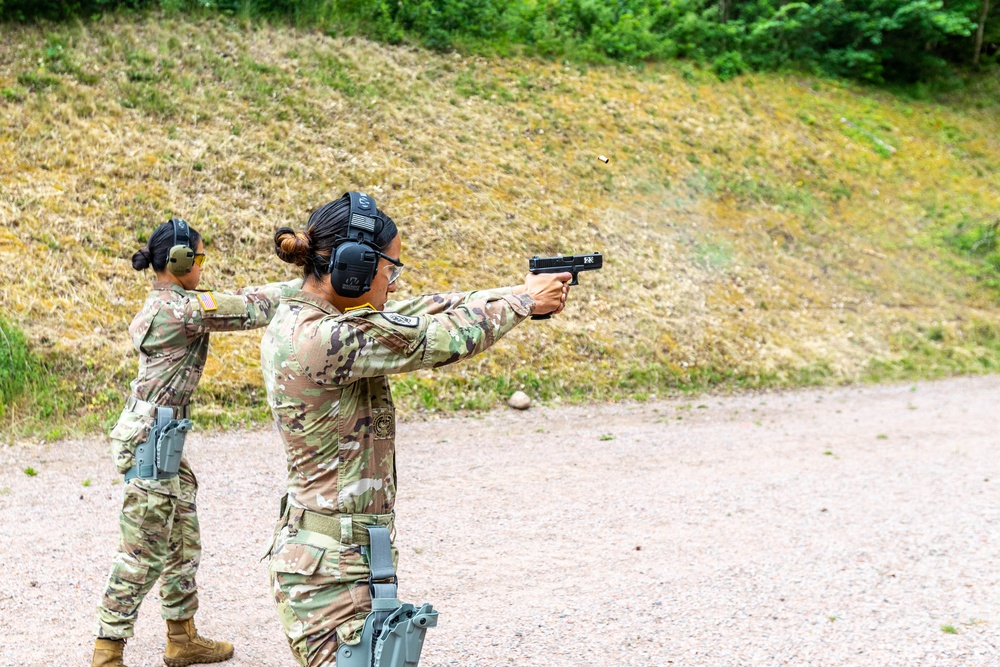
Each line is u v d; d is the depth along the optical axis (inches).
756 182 624.7
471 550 202.4
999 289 603.5
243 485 241.3
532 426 336.2
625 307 450.0
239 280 365.7
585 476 270.5
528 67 638.5
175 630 137.3
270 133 454.6
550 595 176.9
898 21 848.9
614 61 706.2
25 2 456.1
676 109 669.9
